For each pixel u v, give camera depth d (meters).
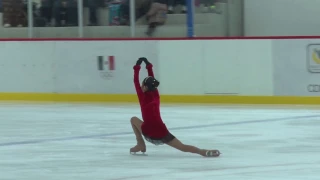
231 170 21.84
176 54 41.25
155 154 25.20
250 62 39.78
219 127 31.45
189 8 43.25
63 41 43.31
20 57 44.16
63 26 46.72
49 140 28.84
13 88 44.53
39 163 23.81
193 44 40.78
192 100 41.12
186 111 37.31
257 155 24.58
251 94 39.94
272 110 37.03
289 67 39.00
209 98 40.78
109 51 42.53
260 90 39.75
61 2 46.50
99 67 42.78
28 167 23.09
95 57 42.84
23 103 42.66
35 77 44.03
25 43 43.97
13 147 27.31
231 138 28.41
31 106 41.00
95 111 38.12
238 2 47.91
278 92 39.38
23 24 47.41
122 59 42.31
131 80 42.19
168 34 45.00
